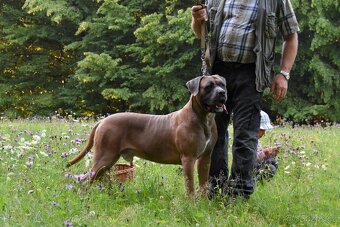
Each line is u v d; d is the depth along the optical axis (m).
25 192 5.16
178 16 19.47
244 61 5.12
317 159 8.32
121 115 5.55
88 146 5.73
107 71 19.84
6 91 21.94
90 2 21.83
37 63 22.09
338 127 13.82
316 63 19.77
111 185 5.52
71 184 5.41
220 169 5.52
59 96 21.88
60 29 22.67
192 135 5.08
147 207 5.07
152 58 20.19
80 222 4.35
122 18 20.78
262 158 6.61
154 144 5.38
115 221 4.53
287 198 5.53
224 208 4.96
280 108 20.72
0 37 22.91
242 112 5.17
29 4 20.59
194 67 20.77
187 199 5.11
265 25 5.04
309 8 19.78
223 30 5.18
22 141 7.56
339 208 5.51
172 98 20.27
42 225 4.23
